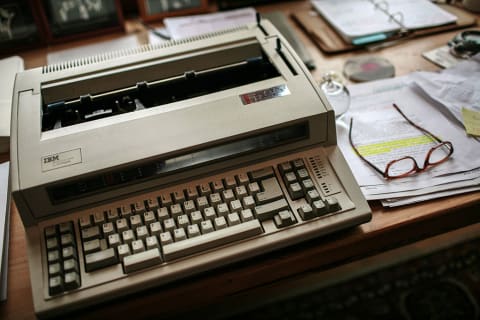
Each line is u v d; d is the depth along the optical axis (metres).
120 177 0.72
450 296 1.51
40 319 0.64
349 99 0.99
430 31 1.22
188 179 0.76
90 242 0.69
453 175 0.83
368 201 0.80
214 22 1.29
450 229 0.89
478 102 0.96
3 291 0.70
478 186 0.81
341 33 1.21
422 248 1.62
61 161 0.70
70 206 0.71
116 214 0.72
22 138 0.73
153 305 0.71
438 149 0.88
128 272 0.67
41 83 0.84
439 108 0.98
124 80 0.87
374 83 1.06
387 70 1.10
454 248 1.62
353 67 1.11
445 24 1.24
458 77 1.03
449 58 1.13
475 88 0.99
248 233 0.70
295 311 1.50
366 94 1.03
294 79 0.82
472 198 0.79
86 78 0.85
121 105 0.85
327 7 1.31
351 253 0.81
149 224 0.71
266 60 0.91
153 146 0.72
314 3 1.34
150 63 0.88
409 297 1.52
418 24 1.23
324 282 1.55
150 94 0.91
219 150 0.75
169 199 0.73
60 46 1.26
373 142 0.90
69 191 0.70
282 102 0.78
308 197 0.73
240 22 1.29
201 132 0.74
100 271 0.67
